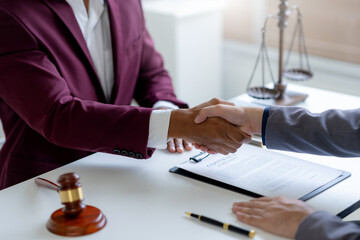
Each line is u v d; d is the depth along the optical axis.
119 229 1.08
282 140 1.29
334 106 1.66
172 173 1.31
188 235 1.05
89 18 1.57
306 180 1.25
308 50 2.85
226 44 3.14
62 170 1.34
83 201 1.17
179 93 2.84
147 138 1.33
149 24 2.79
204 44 2.88
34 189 1.26
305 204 1.09
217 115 1.32
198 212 1.13
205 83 2.98
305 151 1.28
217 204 1.16
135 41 1.69
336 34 2.71
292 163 1.33
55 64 1.46
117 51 1.61
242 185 1.23
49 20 1.47
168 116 1.34
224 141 1.32
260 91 1.68
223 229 1.06
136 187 1.25
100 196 1.21
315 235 1.00
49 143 1.52
